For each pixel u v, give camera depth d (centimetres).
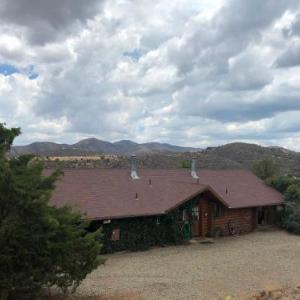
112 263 2361
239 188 3847
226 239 3231
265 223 3906
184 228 3059
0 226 1213
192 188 3172
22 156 1462
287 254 2652
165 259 2481
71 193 2786
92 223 2595
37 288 1291
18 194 1227
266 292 1677
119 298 1633
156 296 1689
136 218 2812
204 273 2133
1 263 1210
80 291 1703
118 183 3173
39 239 1251
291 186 3944
